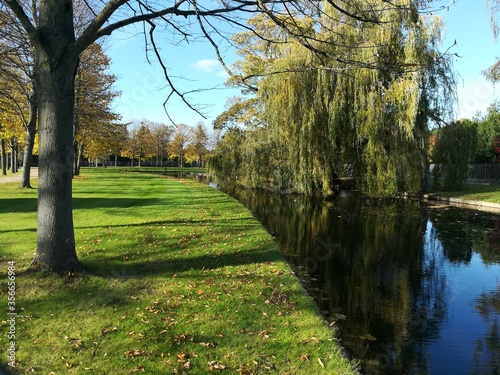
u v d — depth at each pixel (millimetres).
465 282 7051
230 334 3922
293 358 3535
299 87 16969
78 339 3650
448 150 21016
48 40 4812
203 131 62500
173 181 28594
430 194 21406
